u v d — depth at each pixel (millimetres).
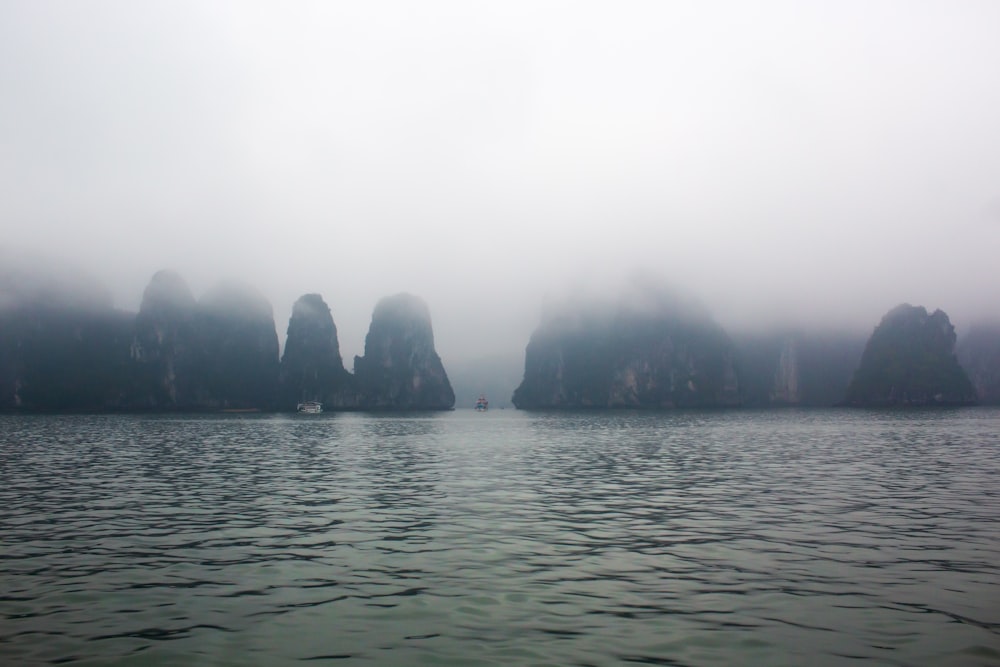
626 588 12703
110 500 24031
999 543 16203
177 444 56750
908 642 9938
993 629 10430
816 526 18359
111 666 9250
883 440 57188
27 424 104000
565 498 23969
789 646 9828
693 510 21141
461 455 44375
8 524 19375
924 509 20984
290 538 17328
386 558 15164
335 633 10477
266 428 92312
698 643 9977
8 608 11688
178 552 15828
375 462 39344
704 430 79438
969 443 52594
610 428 88000
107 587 12961
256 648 9891
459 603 11898
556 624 10828
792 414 157125
